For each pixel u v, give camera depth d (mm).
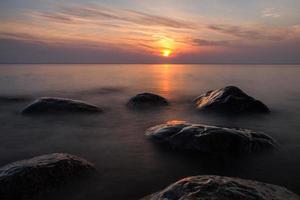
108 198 6242
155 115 16328
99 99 23250
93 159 8727
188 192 4707
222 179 5199
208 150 8727
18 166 6375
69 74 64250
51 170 6438
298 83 39938
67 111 15508
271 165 8281
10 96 24016
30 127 12906
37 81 40719
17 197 5742
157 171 7797
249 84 38375
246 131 10133
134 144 10172
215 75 65500
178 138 9453
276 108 19203
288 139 11305
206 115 16125
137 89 31578
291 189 6918
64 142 10656
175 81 45094
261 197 4711
